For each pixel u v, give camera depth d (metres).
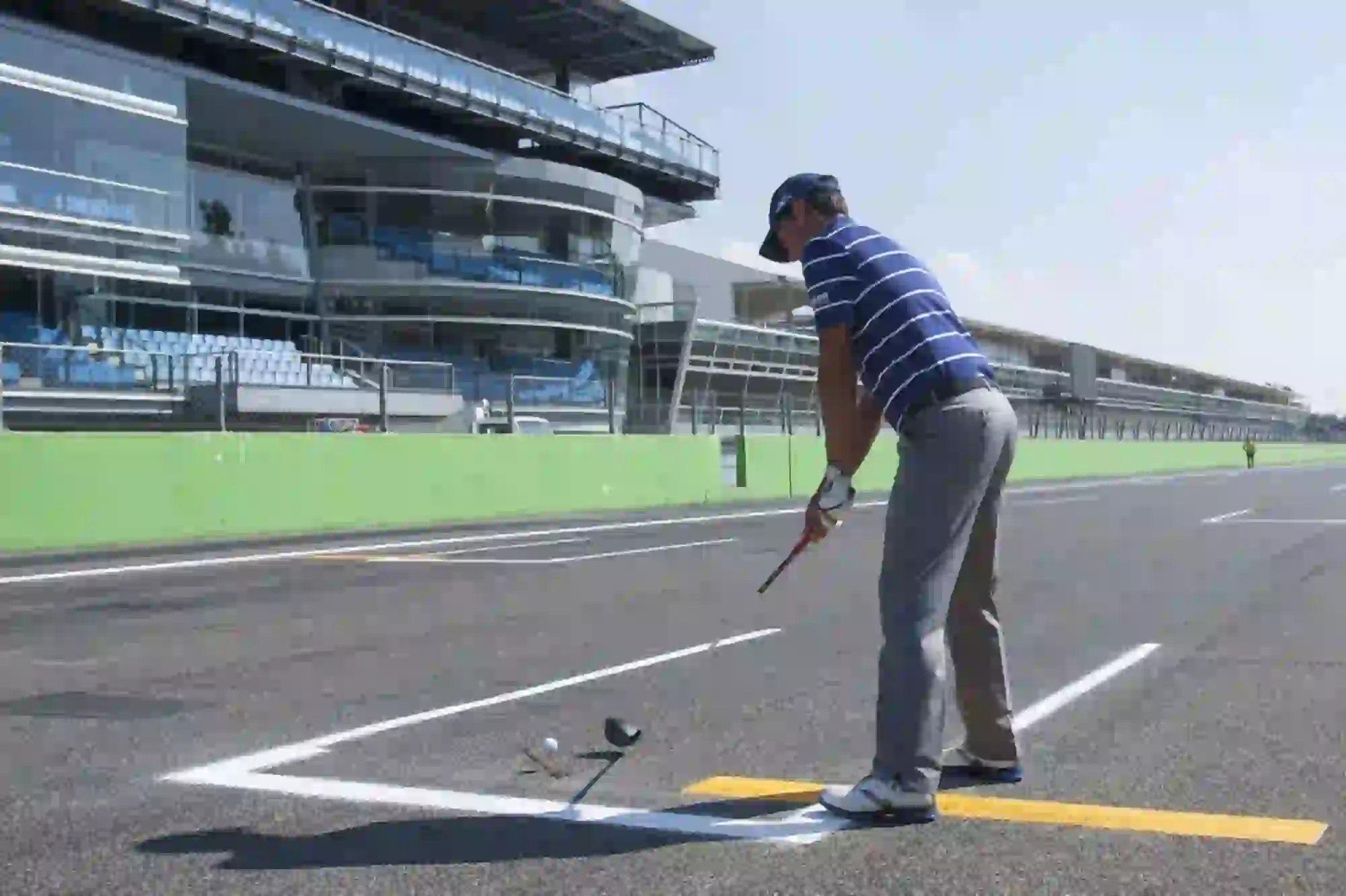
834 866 3.57
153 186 25.30
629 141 38.28
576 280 34.97
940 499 3.90
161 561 14.31
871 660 7.39
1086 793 4.35
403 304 31.91
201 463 18.05
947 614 4.07
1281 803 4.23
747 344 40.94
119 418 21.83
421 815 4.15
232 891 3.45
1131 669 7.06
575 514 24.30
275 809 4.26
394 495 21.27
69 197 23.41
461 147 32.09
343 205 31.41
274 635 8.59
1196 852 3.70
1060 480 47.16
